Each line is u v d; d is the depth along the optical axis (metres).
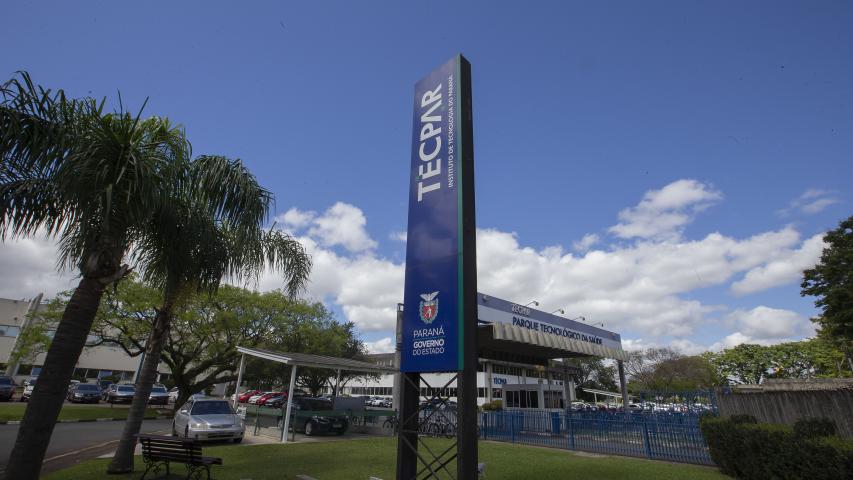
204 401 16.25
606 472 10.16
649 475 9.77
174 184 7.46
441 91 8.05
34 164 6.19
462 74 7.89
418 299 7.18
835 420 7.94
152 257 8.99
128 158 6.41
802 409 8.54
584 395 67.75
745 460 8.86
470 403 6.23
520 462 11.67
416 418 6.98
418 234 7.54
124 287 23.64
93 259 6.62
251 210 8.61
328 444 15.09
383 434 19.98
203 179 8.35
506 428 17.75
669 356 52.62
